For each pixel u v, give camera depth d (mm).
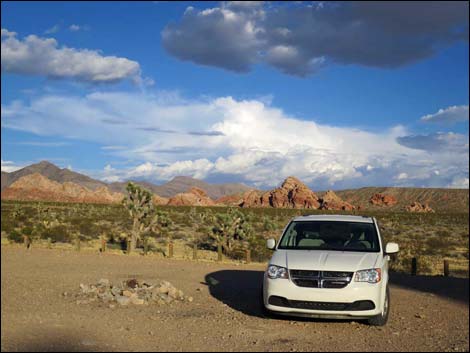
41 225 37594
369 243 9531
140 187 27109
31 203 88312
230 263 20828
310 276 8438
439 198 144000
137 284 11250
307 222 10141
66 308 9461
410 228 55188
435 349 7281
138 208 26953
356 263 8570
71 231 36125
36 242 28969
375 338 7832
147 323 8359
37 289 11734
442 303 12000
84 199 116812
